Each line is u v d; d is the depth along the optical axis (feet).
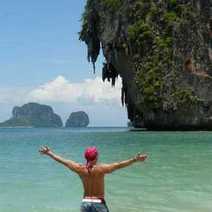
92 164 29.99
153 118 232.32
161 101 226.38
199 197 51.70
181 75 226.99
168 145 128.47
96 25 260.01
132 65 239.09
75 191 57.72
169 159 92.63
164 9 233.76
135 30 232.94
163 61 228.84
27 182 66.03
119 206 47.32
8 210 46.55
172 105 224.12
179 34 229.86
